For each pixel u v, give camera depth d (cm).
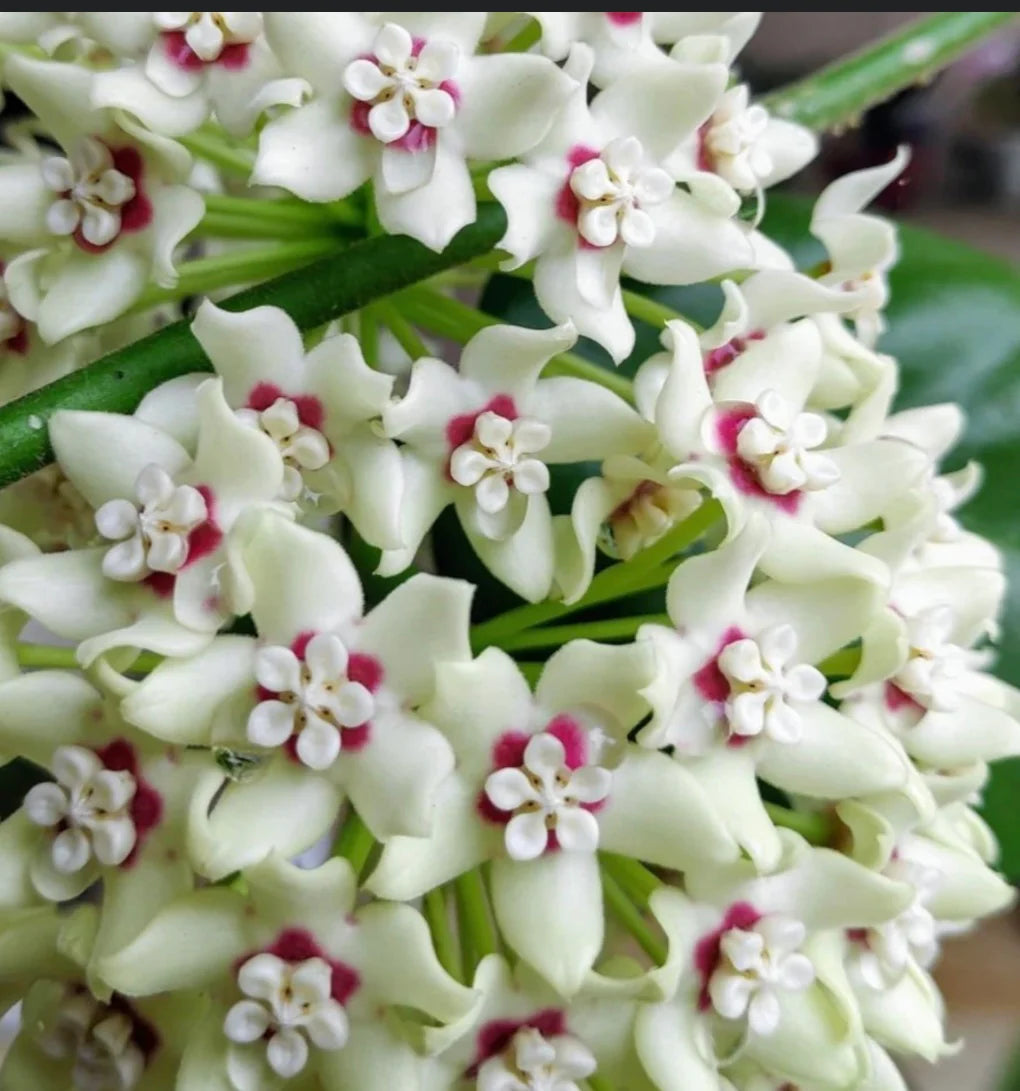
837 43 23
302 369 11
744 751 11
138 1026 11
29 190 11
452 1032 10
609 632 11
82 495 12
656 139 11
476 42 11
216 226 12
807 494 11
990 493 17
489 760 11
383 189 10
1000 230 25
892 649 11
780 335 12
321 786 10
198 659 10
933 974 23
